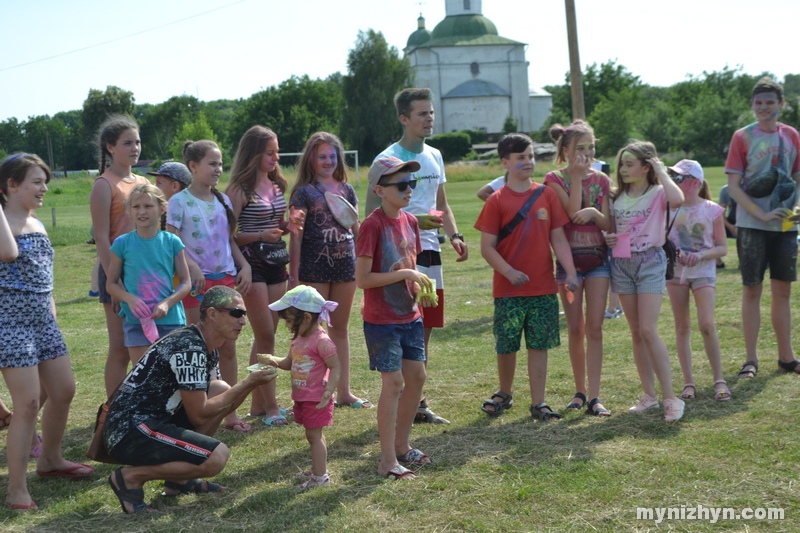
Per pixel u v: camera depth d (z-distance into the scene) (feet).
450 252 46.37
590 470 12.41
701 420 14.78
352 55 250.98
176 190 16.22
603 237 15.78
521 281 15.02
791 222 17.01
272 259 16.47
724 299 27.22
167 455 11.43
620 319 25.13
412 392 13.29
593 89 246.88
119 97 323.37
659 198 15.23
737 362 18.88
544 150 175.22
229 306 11.94
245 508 11.55
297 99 290.76
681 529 10.24
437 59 286.25
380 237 12.96
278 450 14.39
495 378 18.98
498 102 284.82
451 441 14.38
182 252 14.21
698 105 204.03
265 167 16.84
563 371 19.25
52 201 145.69
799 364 17.79
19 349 11.86
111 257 13.85
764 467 12.19
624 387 17.48
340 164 16.94
